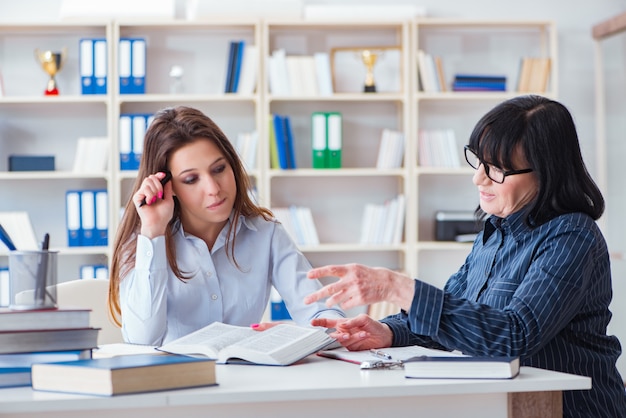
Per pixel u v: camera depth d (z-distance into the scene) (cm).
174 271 221
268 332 177
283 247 236
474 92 488
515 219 176
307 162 504
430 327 158
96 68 470
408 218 482
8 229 472
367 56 489
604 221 504
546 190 172
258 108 473
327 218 507
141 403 128
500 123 173
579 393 169
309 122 504
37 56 476
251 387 136
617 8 516
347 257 507
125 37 491
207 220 218
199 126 219
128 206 222
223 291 227
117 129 469
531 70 491
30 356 147
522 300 160
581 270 163
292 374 150
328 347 183
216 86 498
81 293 243
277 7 478
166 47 495
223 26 492
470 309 158
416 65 484
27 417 132
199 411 136
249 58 476
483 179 179
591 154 513
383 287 159
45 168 475
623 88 483
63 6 468
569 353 169
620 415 173
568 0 514
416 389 137
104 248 462
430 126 511
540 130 171
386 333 188
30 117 491
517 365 146
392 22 484
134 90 471
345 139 507
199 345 169
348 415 140
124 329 213
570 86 515
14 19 487
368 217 486
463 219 495
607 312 177
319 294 158
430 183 512
